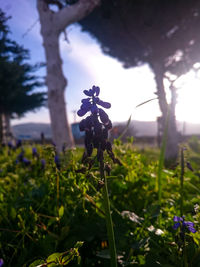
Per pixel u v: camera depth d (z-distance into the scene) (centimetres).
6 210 26
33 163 45
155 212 23
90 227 25
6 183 39
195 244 18
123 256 19
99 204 24
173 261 18
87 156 16
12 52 274
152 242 20
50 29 136
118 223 23
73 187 24
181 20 198
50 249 21
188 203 27
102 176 16
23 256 20
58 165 29
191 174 36
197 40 200
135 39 213
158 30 196
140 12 185
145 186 33
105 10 190
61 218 24
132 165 33
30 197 27
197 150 147
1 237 23
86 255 24
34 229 22
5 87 302
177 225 17
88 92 16
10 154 72
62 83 139
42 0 136
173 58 211
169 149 163
